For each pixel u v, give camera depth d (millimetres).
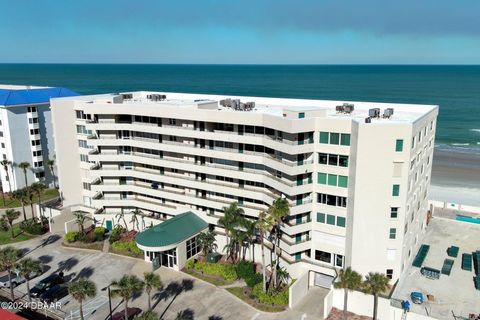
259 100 78000
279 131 57938
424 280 56312
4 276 62844
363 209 52281
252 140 60625
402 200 51062
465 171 128500
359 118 57312
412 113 63844
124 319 50188
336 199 56125
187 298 56781
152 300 56375
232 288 58875
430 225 75812
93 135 76250
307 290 58375
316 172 56688
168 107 66625
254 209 64000
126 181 77375
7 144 95562
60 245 73812
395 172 50375
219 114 61969
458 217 79125
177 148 68125
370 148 50094
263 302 54688
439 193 109562
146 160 72375
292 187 55594
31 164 99188
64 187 81375
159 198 75438
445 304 50719
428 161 66062
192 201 70000
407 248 56594
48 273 63938
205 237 66188
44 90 104188
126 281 47062
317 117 56281
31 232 77938
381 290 46250
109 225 78688
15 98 96062
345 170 54375
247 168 64875
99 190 76500
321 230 58062
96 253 70562
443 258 62688
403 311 49000
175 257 63812
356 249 53875
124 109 70750
